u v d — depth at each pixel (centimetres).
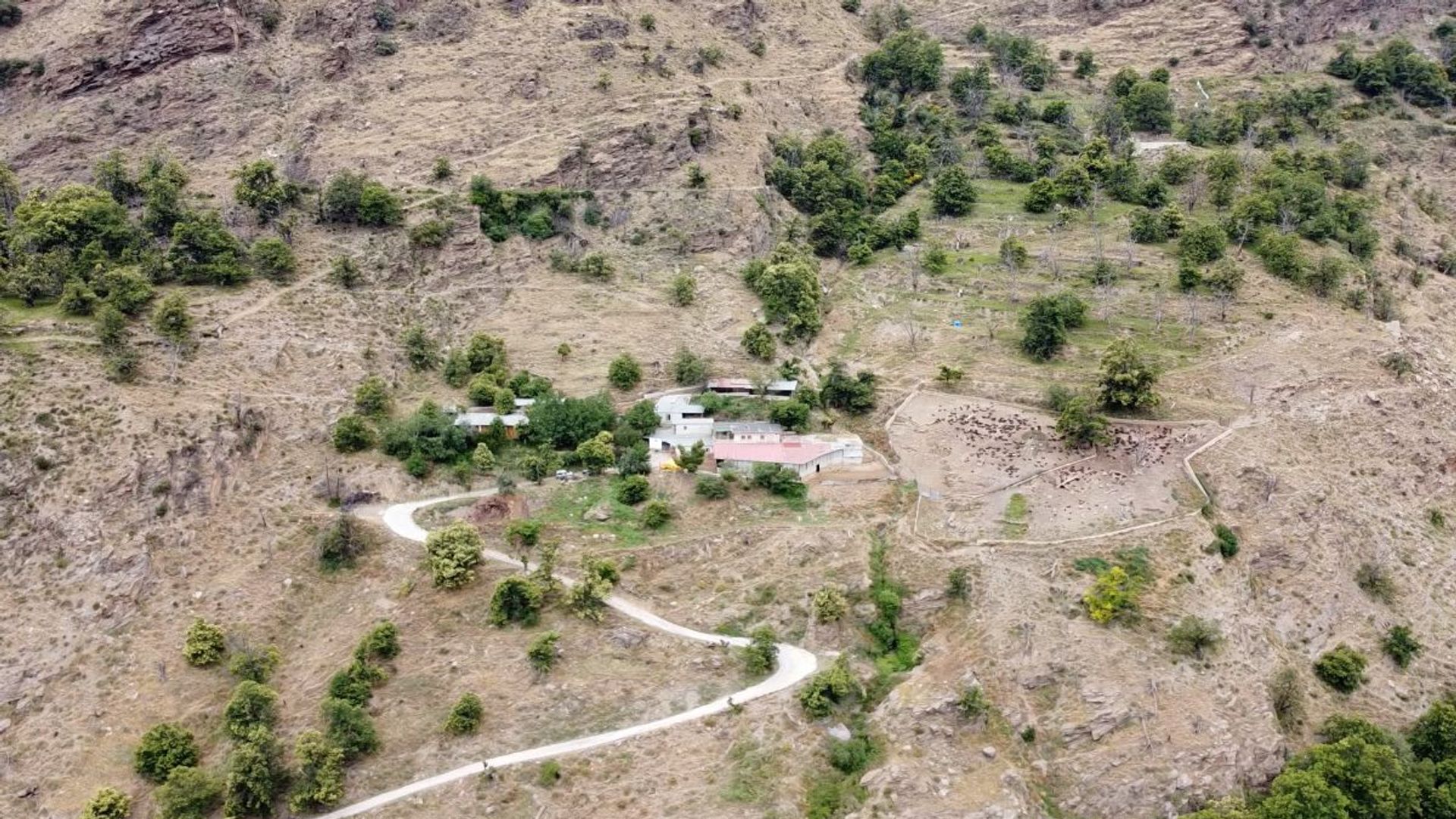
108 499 10262
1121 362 12562
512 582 9969
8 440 10419
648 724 9294
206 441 10994
